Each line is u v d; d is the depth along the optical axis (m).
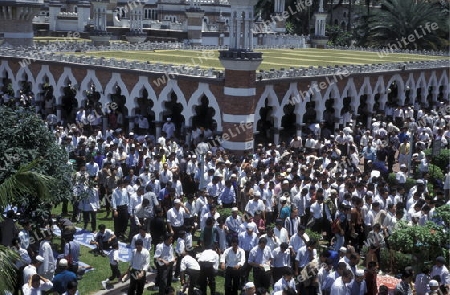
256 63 33.31
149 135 36.97
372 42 72.56
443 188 28.94
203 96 38.44
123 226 23.97
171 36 73.94
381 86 44.91
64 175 21.19
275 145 36.19
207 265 18.33
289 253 18.75
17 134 20.45
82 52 49.69
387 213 21.84
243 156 31.45
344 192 24.52
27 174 15.46
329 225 23.19
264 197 24.25
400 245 19.69
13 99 40.81
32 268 16.91
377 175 28.23
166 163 27.53
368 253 20.44
